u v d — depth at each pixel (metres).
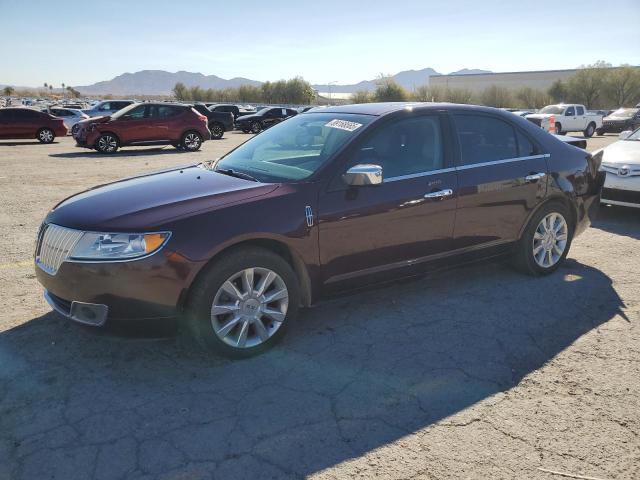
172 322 3.25
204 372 3.35
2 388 3.13
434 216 4.15
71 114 27.92
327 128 4.18
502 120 4.72
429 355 3.59
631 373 3.37
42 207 8.32
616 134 34.12
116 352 3.58
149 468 2.50
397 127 4.11
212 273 3.27
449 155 4.29
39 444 2.65
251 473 2.48
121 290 3.12
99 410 2.93
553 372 3.38
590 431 2.80
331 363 3.47
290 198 3.54
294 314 3.67
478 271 5.25
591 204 5.34
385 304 4.45
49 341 3.71
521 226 4.78
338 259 3.76
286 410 2.96
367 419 2.88
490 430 2.80
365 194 3.80
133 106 18.22
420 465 2.54
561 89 64.12
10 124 21.97
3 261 5.49
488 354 3.60
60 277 3.24
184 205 3.37
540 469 2.52
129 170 12.99
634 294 4.67
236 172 4.08
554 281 4.98
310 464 2.54
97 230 3.19
